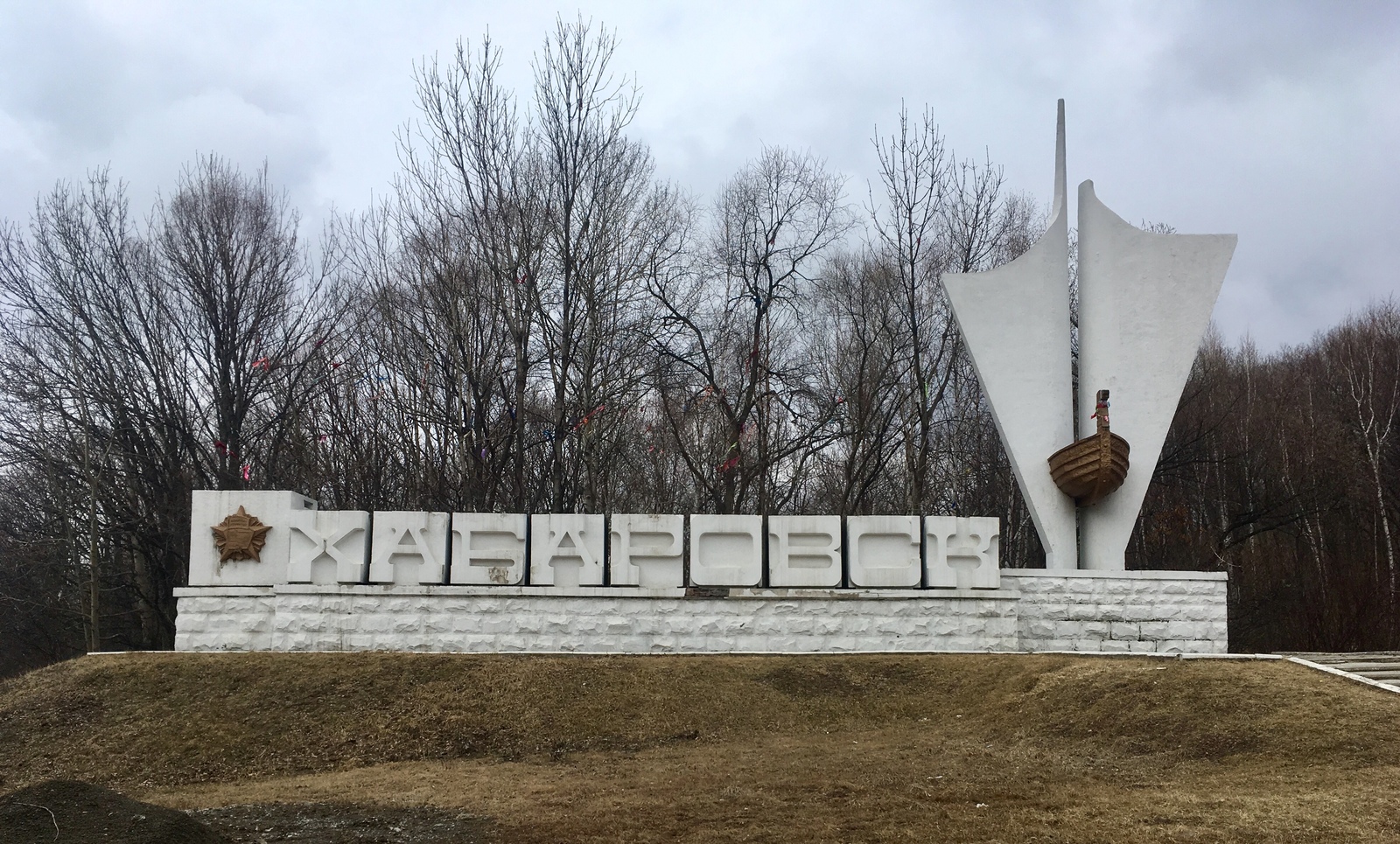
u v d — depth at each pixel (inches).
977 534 698.2
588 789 446.3
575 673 618.8
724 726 577.9
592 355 1109.1
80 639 1301.7
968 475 1470.2
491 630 673.6
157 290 1183.6
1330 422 1477.6
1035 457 746.8
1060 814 375.9
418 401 1235.2
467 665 625.9
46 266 1142.3
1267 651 1243.8
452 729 558.6
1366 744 454.0
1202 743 486.3
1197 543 1418.6
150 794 478.9
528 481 1191.6
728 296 1234.6
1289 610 1219.9
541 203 1075.3
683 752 530.3
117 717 566.6
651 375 1206.9
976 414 1470.2
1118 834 344.8
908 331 1296.8
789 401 1314.0
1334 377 1632.6
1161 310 755.4
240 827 388.2
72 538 1184.2
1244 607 1362.0
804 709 602.9
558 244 1079.0
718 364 1283.2
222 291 1202.6
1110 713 542.0
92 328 1139.3
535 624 674.8
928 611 690.2
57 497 1174.3
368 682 601.6
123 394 1171.3
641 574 687.1
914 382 1317.7
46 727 559.2
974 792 420.8
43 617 1240.8
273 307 1232.2
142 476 1198.3
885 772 465.7
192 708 573.3
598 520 687.1
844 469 1529.3
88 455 1106.1
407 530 679.1
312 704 578.6
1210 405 1542.8
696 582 682.8
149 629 1280.8
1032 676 614.5
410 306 1200.8
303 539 678.5
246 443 1242.6
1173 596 710.5
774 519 693.9
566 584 681.0
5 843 298.7
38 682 610.9
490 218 1065.5
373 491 1311.5
